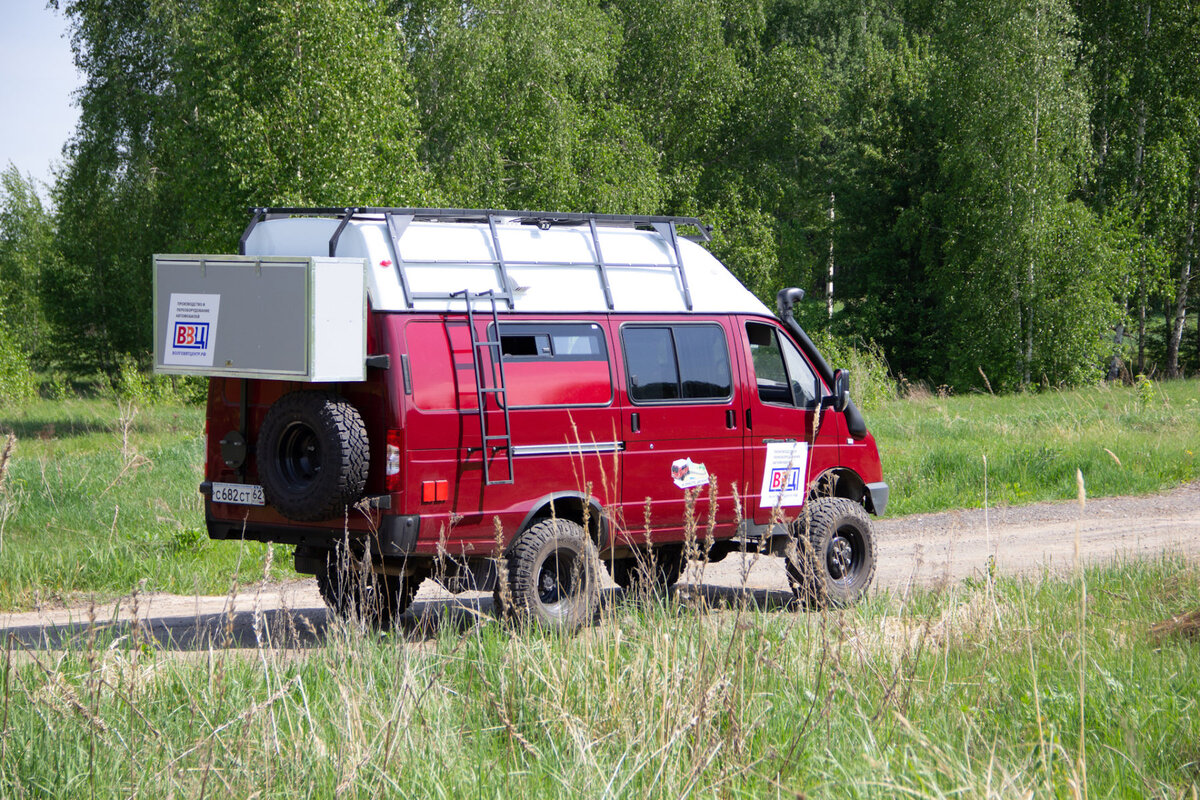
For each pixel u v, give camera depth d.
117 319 56.34
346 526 9.10
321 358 9.04
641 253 11.38
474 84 44.16
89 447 28.38
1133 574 11.84
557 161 47.53
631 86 60.97
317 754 5.68
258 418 10.04
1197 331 59.84
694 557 7.23
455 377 9.60
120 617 11.17
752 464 11.70
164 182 48.75
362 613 8.81
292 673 7.30
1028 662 7.86
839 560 12.12
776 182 66.06
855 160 63.50
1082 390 46.53
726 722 6.11
